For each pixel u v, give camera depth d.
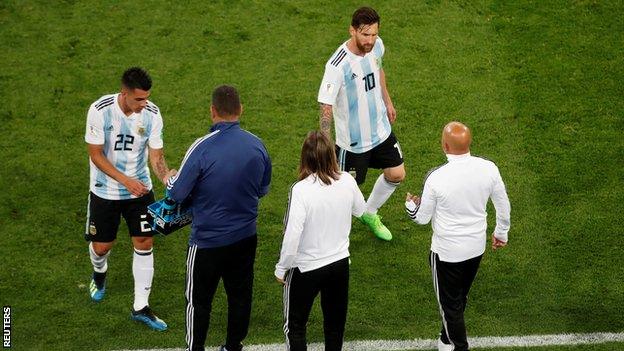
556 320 27.64
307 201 22.62
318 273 23.42
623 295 28.48
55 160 35.19
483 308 28.22
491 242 31.09
